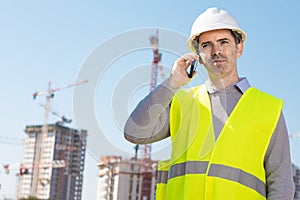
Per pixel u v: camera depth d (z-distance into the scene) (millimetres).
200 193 3674
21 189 97500
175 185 3830
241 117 3754
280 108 3785
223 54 3773
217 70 3758
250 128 3713
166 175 3984
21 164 98500
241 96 3838
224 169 3650
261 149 3682
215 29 3807
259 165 3676
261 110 3773
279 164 3676
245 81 3922
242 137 3695
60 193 93562
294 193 3629
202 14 3914
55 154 96188
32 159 99062
